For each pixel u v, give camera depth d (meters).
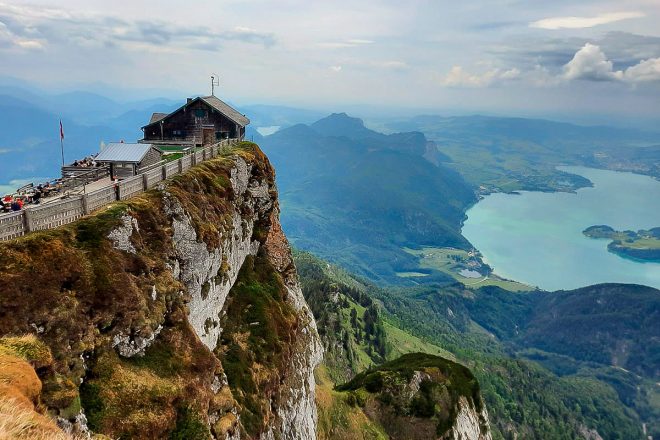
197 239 35.88
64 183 38.97
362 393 72.00
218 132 68.81
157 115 72.19
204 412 26.53
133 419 22.52
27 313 20.81
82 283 23.66
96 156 42.75
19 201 30.97
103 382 22.81
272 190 60.62
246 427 35.88
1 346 18.94
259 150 60.56
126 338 25.08
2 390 16.97
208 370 29.03
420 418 71.56
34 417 16.88
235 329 43.28
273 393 42.78
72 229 25.33
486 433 80.88
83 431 20.30
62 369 21.08
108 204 29.33
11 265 21.17
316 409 59.25
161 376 25.61
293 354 49.91
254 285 49.28
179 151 58.94
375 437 65.88
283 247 61.44
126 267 26.83
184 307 30.91
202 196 40.41
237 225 48.34
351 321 173.12
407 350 187.50
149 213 31.19
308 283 191.38
